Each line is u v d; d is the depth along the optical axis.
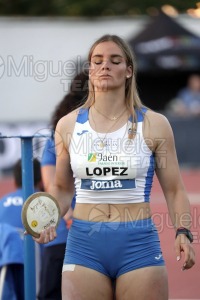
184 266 9.77
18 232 13.05
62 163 10.09
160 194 31.02
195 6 49.66
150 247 9.62
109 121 9.77
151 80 44.31
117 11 56.56
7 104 39.09
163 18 40.97
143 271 9.52
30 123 37.94
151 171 9.77
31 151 11.77
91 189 9.70
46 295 12.73
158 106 44.78
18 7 58.91
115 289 9.77
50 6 58.28
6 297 12.67
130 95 9.88
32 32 39.22
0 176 37.88
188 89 40.00
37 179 13.89
